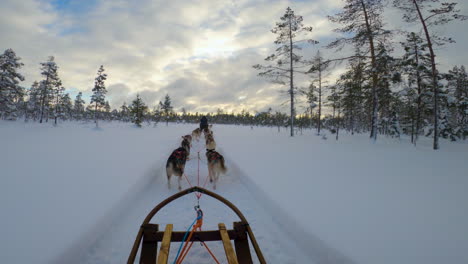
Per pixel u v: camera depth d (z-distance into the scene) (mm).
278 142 16078
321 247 3082
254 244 2340
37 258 2660
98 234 3455
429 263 2576
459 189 5207
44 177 5633
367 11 15086
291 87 21984
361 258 2699
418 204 4328
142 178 6168
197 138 17969
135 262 2949
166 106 49219
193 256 3117
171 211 4562
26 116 42656
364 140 18219
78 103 66375
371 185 5605
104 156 8758
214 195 3271
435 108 13656
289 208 4234
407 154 10734
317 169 7445
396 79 15078
